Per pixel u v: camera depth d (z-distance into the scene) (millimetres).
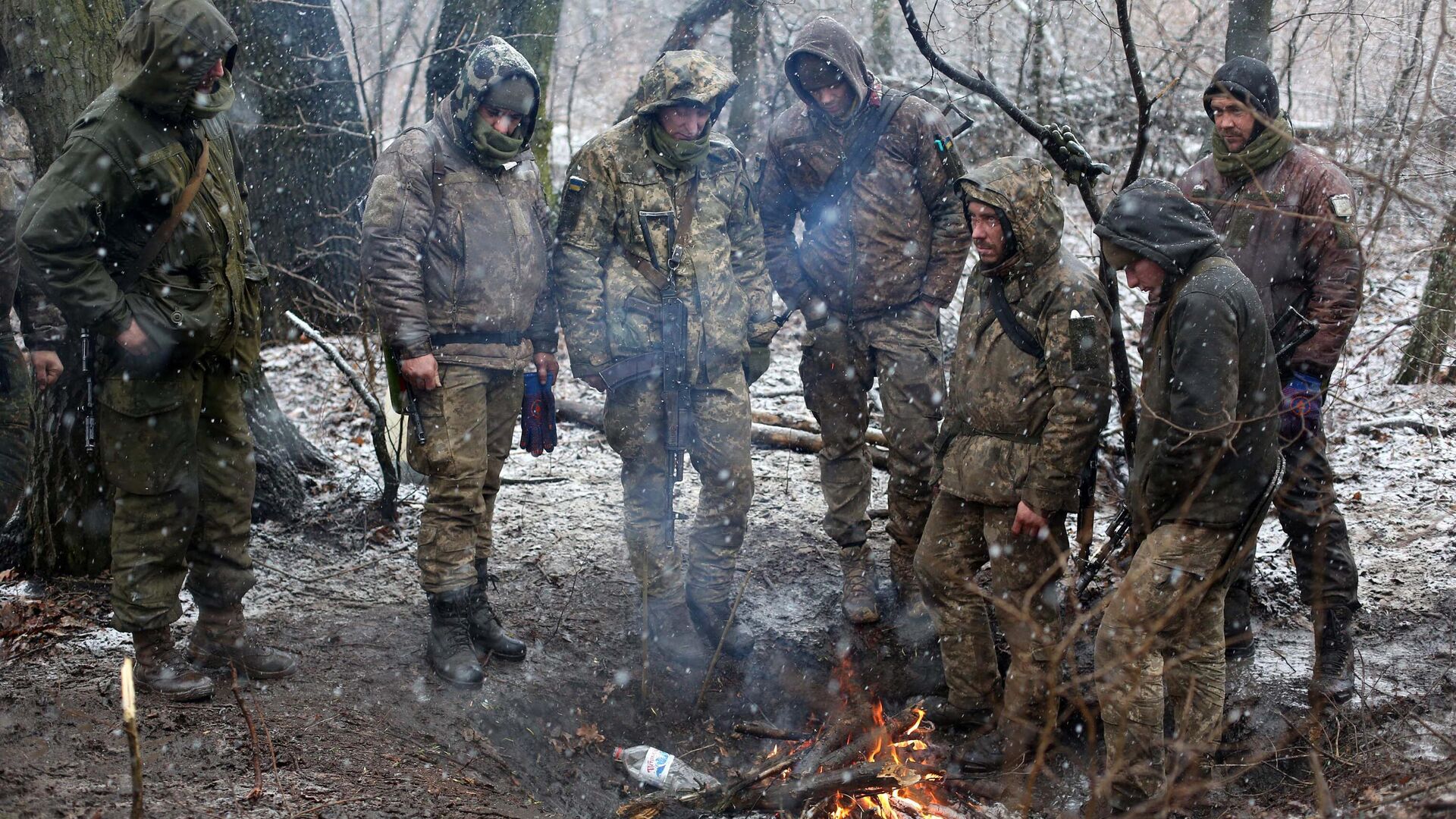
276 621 4449
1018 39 9266
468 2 7547
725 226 4352
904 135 4500
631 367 4242
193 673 3752
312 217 8367
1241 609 4250
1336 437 6312
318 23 8430
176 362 3539
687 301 4242
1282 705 3990
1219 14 8727
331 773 3393
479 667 4113
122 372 3498
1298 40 8047
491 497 4344
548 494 5875
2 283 4703
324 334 8461
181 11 3262
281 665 3980
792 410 6973
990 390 3740
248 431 3949
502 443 4266
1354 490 5707
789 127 4656
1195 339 3156
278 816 3107
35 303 4391
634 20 13852
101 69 4566
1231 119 4027
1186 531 3291
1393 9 6477
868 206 4555
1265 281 4066
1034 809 3732
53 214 3244
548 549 5250
